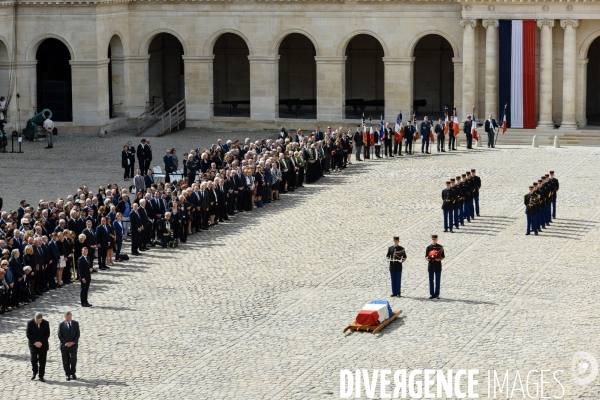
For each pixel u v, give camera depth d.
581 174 88.62
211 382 48.09
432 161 96.38
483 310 56.88
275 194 83.00
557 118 107.81
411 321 55.47
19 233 62.00
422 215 77.00
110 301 59.75
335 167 93.50
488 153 99.81
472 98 108.31
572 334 53.00
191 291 61.16
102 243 65.44
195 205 73.56
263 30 113.88
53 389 47.78
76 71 112.25
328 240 71.25
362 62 123.94
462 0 106.50
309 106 124.69
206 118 116.75
